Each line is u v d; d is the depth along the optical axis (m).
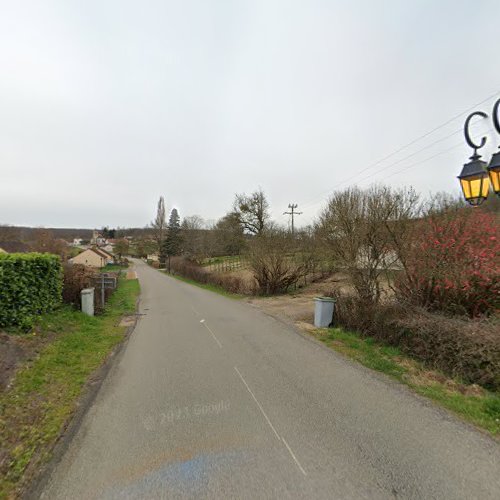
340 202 8.30
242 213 36.50
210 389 4.18
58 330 6.45
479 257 5.36
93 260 55.44
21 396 3.71
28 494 2.33
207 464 2.63
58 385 4.20
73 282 8.77
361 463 2.62
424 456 2.70
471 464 2.59
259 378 4.56
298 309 10.56
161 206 72.00
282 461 2.65
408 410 3.51
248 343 6.49
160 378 4.61
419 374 4.50
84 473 2.55
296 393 4.02
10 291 5.46
